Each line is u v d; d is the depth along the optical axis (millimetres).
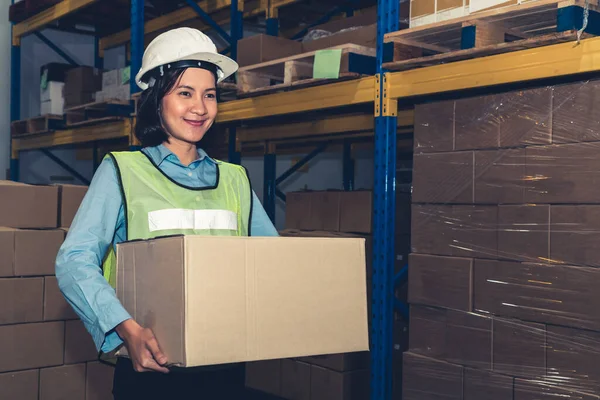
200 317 1211
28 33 7504
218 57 1566
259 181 7746
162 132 1605
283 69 4090
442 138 2887
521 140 2590
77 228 1421
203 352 1210
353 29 3877
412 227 3008
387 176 3270
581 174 2396
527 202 2564
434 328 2918
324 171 7168
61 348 3551
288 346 1316
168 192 1542
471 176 2766
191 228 1534
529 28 2895
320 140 6086
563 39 2459
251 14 5969
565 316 2432
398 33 3086
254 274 1285
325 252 1384
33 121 6996
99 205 1456
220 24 6629
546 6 2510
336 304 1389
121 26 7949
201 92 1559
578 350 2410
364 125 4863
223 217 1589
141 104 1609
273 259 1313
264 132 5672
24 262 3418
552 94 2492
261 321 1285
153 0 6402
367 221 4027
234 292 1257
